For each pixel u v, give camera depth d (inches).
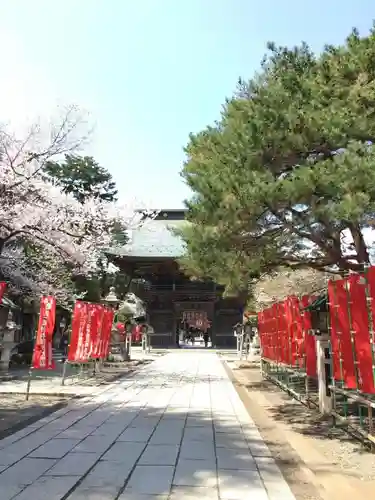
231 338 1947.6
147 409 432.8
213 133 397.7
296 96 308.8
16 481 216.4
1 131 547.8
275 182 294.4
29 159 560.4
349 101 279.0
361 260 381.1
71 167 1289.4
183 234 413.1
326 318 410.3
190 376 767.1
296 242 396.2
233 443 297.6
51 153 573.0
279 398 516.4
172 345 1951.3
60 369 847.1
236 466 245.0
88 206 666.2
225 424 361.4
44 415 397.7
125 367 935.7
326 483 220.7
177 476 226.4
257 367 957.8
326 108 289.6
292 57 330.0
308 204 302.5
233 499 195.3
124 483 214.8
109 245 856.3
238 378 740.7
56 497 194.5
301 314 442.3
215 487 210.7
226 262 357.1
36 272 954.1
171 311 1980.8
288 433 332.8
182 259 437.1
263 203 302.0
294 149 314.5
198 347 2042.3
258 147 311.7
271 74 347.6
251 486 212.5
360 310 264.4
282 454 276.5
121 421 371.9
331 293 306.5
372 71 280.4
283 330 526.3
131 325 1167.6
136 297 1716.3
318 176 273.1
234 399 500.7
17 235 650.8
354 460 260.1
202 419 382.3
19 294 949.8
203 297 1940.2
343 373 291.4
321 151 325.1
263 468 241.8
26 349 1013.2
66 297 1029.8
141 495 198.5
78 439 306.3
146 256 1718.8
